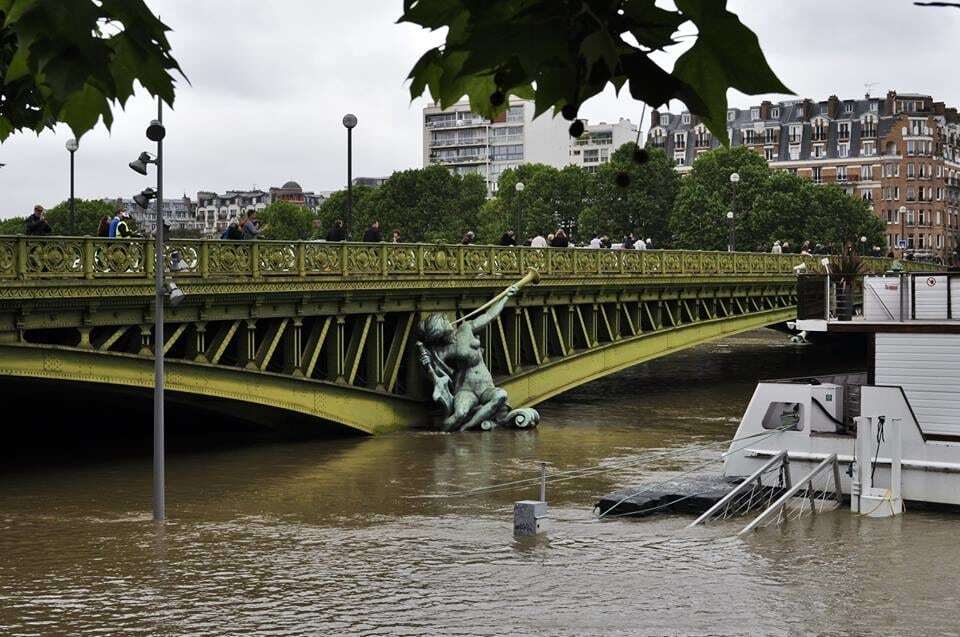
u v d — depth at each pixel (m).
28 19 3.44
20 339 33.19
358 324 45.81
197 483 37.06
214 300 38.19
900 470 33.38
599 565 27.72
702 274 64.81
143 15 3.53
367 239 47.12
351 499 35.03
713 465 41.44
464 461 41.91
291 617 23.44
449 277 48.44
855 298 37.06
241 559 27.84
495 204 171.00
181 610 23.80
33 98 4.02
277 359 46.34
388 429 47.75
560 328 56.31
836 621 23.62
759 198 141.75
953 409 34.06
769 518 32.81
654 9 3.26
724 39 3.25
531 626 22.97
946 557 28.62
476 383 49.25
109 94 3.52
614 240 149.00
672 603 24.64
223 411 42.97
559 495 36.22
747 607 24.50
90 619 23.14
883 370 35.00
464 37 3.46
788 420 35.50
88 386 36.47
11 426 45.97
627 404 62.06
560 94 3.33
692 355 96.06
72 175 48.88
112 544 29.05
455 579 26.36
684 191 144.50
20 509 32.97
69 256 33.84
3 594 24.67
